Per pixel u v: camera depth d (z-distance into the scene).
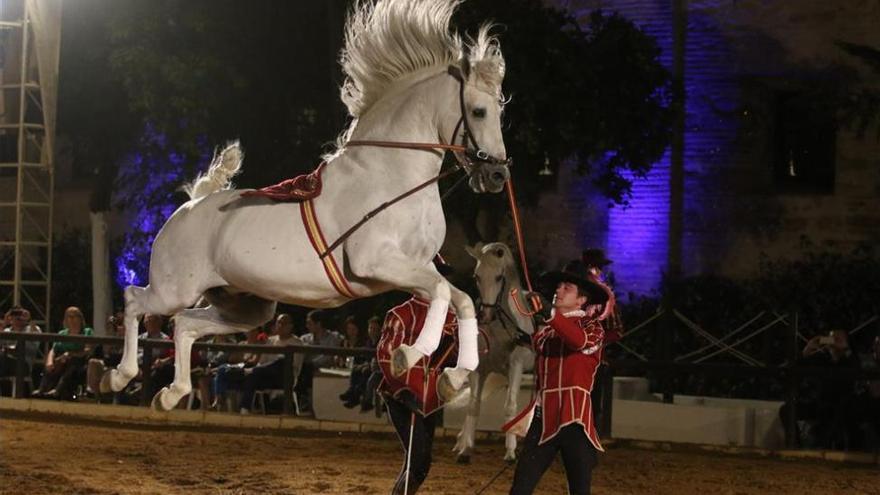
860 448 15.02
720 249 22.25
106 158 23.19
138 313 8.95
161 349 17.50
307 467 12.31
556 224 23.11
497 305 13.07
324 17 22.05
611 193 21.36
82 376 18.19
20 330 18.77
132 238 23.97
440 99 8.21
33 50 23.92
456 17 19.03
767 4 22.23
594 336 7.95
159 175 23.33
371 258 8.00
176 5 20.69
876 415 14.92
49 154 22.91
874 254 21.25
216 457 13.09
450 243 23.34
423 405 8.29
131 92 20.58
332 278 8.16
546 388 7.96
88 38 22.48
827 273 20.52
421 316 8.49
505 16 19.22
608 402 15.62
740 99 22.33
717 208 22.33
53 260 25.84
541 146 19.81
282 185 8.49
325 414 17.11
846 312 19.92
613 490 11.43
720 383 19.20
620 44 20.03
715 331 20.30
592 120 19.52
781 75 22.14
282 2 21.72
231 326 9.20
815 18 21.95
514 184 20.30
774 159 22.31
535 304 8.18
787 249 21.94
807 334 19.81
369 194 8.12
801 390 18.36
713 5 22.48
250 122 21.55
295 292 8.29
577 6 23.11
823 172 22.14
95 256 23.42
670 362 15.47
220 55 20.78
